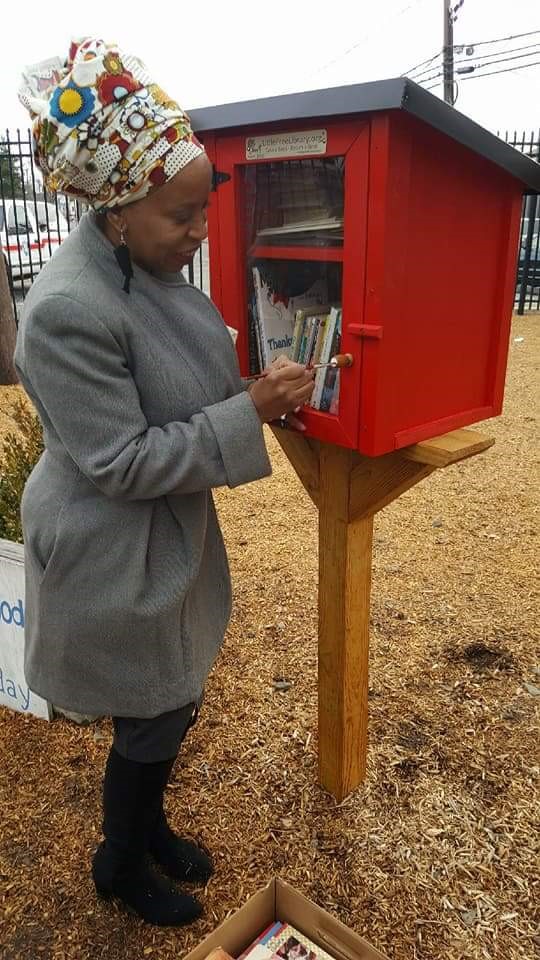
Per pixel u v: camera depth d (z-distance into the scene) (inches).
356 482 71.9
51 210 499.2
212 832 82.8
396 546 150.1
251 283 73.1
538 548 149.2
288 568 140.6
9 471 109.7
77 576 57.9
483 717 101.0
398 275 58.7
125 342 53.6
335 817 84.8
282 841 81.7
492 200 67.1
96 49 48.9
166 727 63.2
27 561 62.2
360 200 57.1
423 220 59.7
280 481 187.2
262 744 95.7
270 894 63.3
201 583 66.4
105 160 49.2
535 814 85.1
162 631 59.6
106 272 53.7
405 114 53.5
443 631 120.6
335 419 65.2
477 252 67.3
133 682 60.3
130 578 57.4
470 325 69.6
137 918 73.4
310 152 60.1
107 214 52.9
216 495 177.8
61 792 88.0
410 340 62.5
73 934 71.9
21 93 53.3
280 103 59.1
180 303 57.1
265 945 61.4
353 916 73.4
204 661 66.1
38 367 51.9
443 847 81.0
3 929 72.3
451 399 70.3
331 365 61.3
